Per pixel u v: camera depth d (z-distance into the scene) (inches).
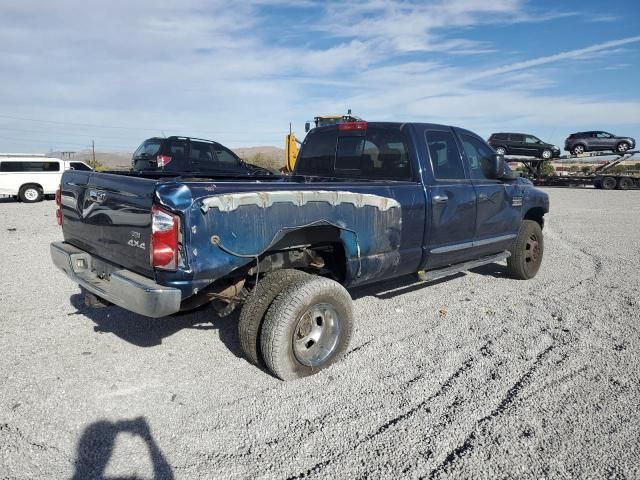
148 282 127.1
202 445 112.6
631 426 121.6
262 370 151.5
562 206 735.1
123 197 135.0
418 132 198.7
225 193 129.6
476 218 218.1
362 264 167.9
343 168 220.2
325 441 114.7
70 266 158.4
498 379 146.7
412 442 114.3
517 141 1181.1
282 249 151.7
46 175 793.6
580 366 156.1
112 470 103.4
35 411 125.0
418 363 157.6
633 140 1158.3
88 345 167.8
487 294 238.4
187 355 161.5
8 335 175.0
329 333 152.7
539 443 114.3
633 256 338.3
